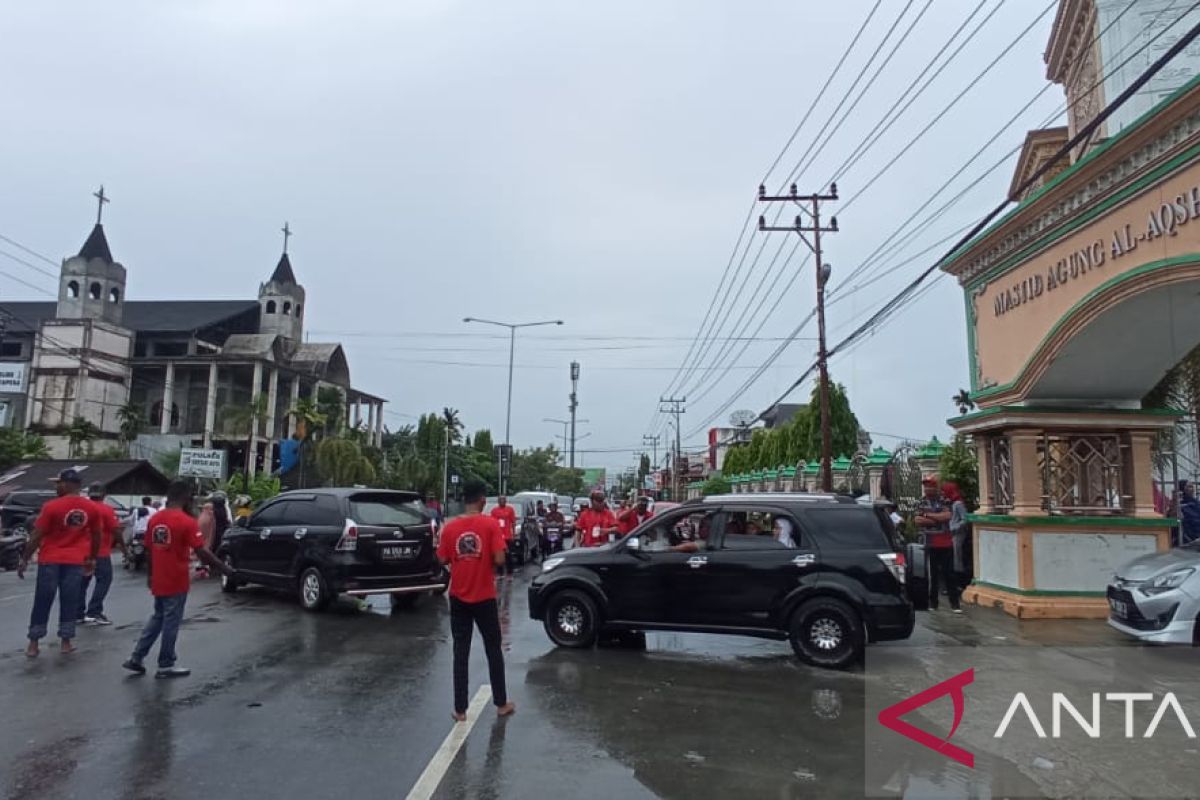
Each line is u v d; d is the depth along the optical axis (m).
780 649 9.37
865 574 8.40
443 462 69.19
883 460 20.94
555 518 24.14
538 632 10.52
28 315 65.31
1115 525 11.55
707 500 9.36
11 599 13.28
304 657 8.66
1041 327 11.27
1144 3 14.00
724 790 4.99
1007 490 12.61
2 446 42.16
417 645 9.37
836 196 23.22
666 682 7.70
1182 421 14.12
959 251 13.29
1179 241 8.33
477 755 5.55
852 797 4.91
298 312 71.69
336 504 12.12
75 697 6.96
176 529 7.80
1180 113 8.04
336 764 5.33
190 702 6.81
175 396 64.06
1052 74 17.09
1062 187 10.13
